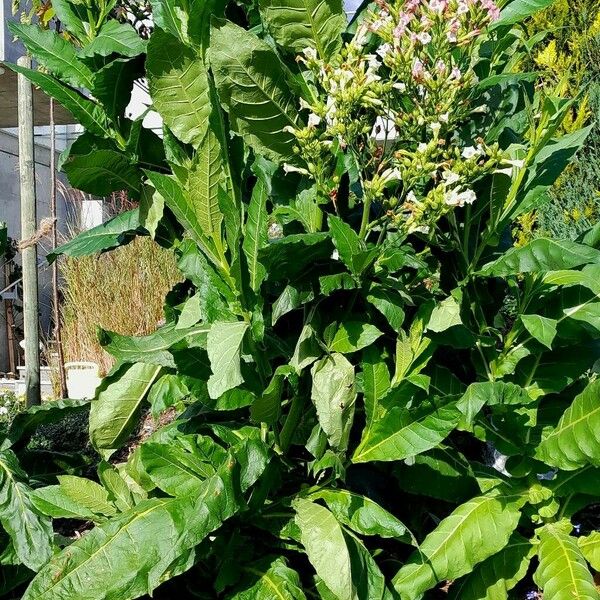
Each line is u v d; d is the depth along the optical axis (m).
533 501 2.14
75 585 1.78
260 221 1.99
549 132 2.04
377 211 2.36
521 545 2.13
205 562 2.12
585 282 2.04
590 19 4.77
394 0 2.10
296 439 2.15
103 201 7.17
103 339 2.03
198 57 1.98
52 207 4.64
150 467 1.96
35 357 3.62
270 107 2.02
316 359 1.98
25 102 3.62
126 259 6.09
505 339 2.41
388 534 1.86
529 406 2.16
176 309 2.54
